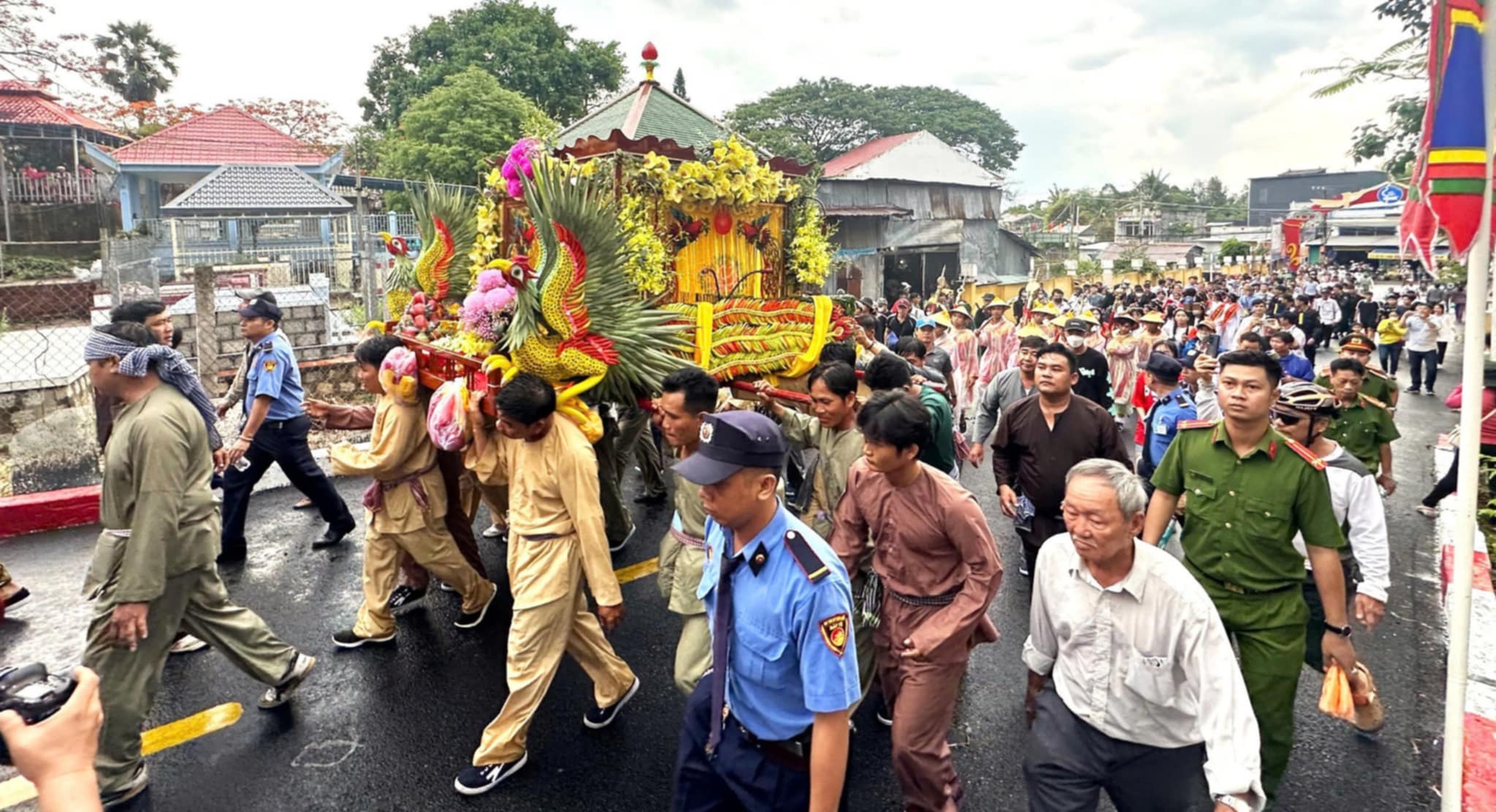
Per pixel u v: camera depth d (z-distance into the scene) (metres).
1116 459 4.82
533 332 4.09
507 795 3.64
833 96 45.47
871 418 3.08
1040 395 4.95
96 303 12.68
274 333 6.02
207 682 4.52
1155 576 2.57
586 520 3.64
